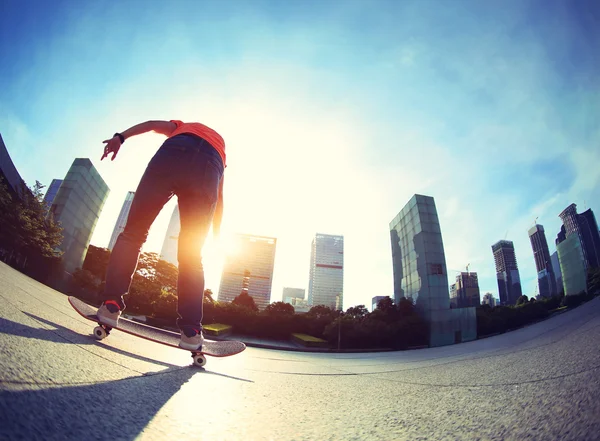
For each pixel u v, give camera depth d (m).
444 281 40.50
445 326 37.78
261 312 42.41
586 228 71.75
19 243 26.47
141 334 1.79
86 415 0.54
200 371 1.55
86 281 37.22
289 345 34.78
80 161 38.47
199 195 1.79
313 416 0.91
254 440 0.64
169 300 33.62
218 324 37.12
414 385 1.59
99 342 1.43
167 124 2.07
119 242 1.67
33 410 0.46
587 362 1.30
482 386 1.24
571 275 36.72
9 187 25.86
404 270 47.59
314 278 167.12
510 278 157.12
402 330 36.03
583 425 0.56
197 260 1.81
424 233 42.97
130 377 0.95
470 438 0.62
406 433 0.71
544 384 1.03
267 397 1.16
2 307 1.17
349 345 33.88
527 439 0.56
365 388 1.60
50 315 1.63
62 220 35.84
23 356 0.67
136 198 1.73
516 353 2.74
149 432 0.56
